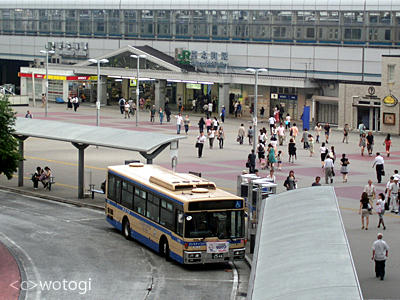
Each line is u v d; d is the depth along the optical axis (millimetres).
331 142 86625
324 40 109438
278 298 18297
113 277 36062
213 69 120938
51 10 142375
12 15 148250
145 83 129125
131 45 131625
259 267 21109
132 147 48562
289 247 22375
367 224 45094
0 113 42000
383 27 103875
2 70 159000
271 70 115875
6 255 39781
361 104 98000
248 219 41219
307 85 108062
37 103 129875
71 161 71188
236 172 64875
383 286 33812
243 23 118438
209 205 36969
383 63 95312
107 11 134875
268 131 97375
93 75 129625
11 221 47844
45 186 58406
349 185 59219
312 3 109938
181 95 125312
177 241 37375
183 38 125750
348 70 107438
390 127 95562
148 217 40938
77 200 54531
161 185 40125
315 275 19594
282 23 113812
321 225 24234
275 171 65562
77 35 139875
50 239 43438
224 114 106562
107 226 47281
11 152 41812
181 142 84625
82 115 110562
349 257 20969
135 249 41562
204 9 122562
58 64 134625
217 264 38969
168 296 33062
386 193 50812
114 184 45531
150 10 129375
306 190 29828
